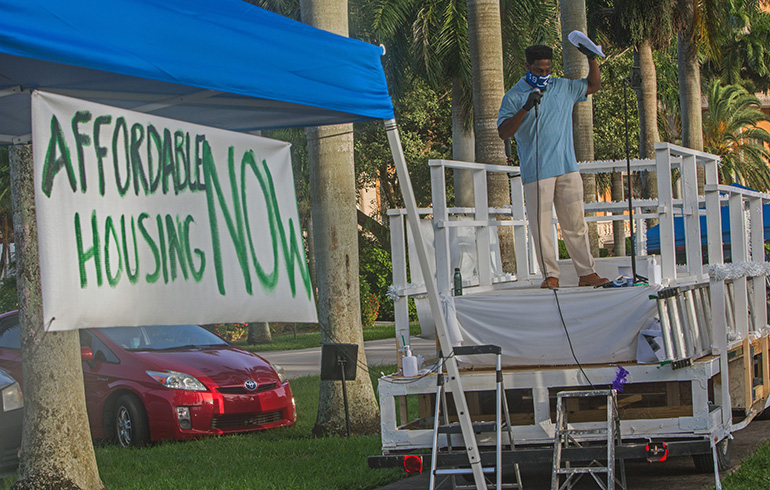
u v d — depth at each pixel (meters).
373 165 49.97
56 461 12.57
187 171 7.82
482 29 27.55
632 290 11.26
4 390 15.55
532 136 12.57
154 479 14.14
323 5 18.03
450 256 13.12
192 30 7.73
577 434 10.89
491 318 11.69
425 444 11.56
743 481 11.70
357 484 13.31
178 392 17.53
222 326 51.41
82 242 6.86
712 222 12.57
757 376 14.92
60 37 6.67
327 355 17.22
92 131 7.04
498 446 10.43
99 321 6.91
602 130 52.97
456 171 37.09
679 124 72.62
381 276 58.78
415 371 11.77
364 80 9.49
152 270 7.38
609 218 18.77
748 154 81.62
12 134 10.50
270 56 8.43
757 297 14.95
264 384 18.67
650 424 11.07
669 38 43.91
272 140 8.73
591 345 11.38
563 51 29.50
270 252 8.50
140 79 8.51
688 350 11.17
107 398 18.16
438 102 50.59
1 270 57.81
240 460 15.32
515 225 15.91
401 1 36.62
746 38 82.38
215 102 9.37
